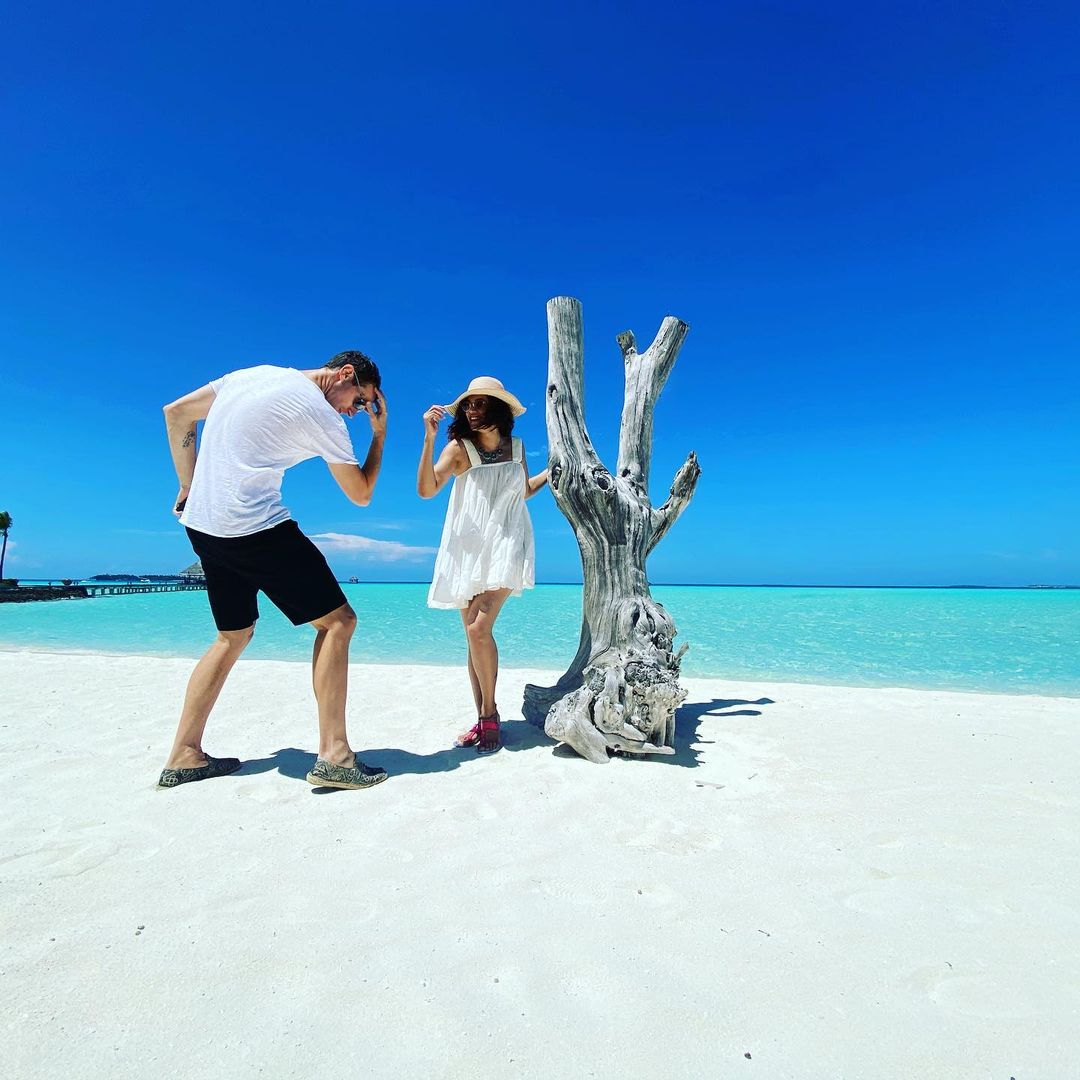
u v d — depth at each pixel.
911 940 1.69
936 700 5.11
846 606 24.59
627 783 2.96
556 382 4.20
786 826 2.45
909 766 3.23
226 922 1.76
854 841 2.31
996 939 1.70
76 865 2.10
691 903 1.88
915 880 2.02
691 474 4.36
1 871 2.06
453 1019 1.38
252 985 1.49
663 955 1.62
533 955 1.61
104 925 1.74
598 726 3.36
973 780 3.01
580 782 2.97
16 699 4.87
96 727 3.97
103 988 1.48
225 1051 1.29
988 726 4.13
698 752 3.50
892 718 4.38
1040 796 2.79
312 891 1.94
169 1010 1.41
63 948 1.63
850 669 7.95
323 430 2.88
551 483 4.12
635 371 4.65
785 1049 1.30
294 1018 1.38
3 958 1.59
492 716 3.56
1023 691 6.43
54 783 2.92
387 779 3.01
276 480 2.91
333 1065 1.25
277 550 2.83
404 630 13.03
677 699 3.35
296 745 3.58
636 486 4.34
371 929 1.73
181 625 14.16
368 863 2.12
